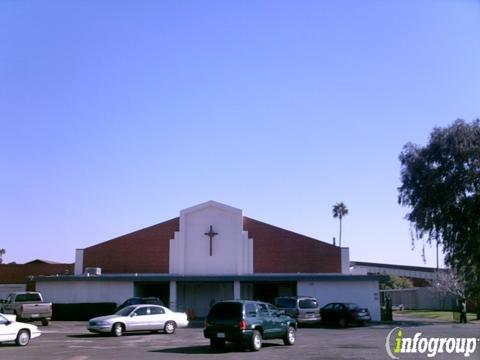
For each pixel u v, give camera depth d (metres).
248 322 21.36
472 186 42.81
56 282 45.03
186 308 47.09
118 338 27.34
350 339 26.55
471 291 47.22
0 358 19.00
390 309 44.53
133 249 50.06
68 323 39.41
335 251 49.19
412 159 45.34
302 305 36.12
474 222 42.53
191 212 49.19
